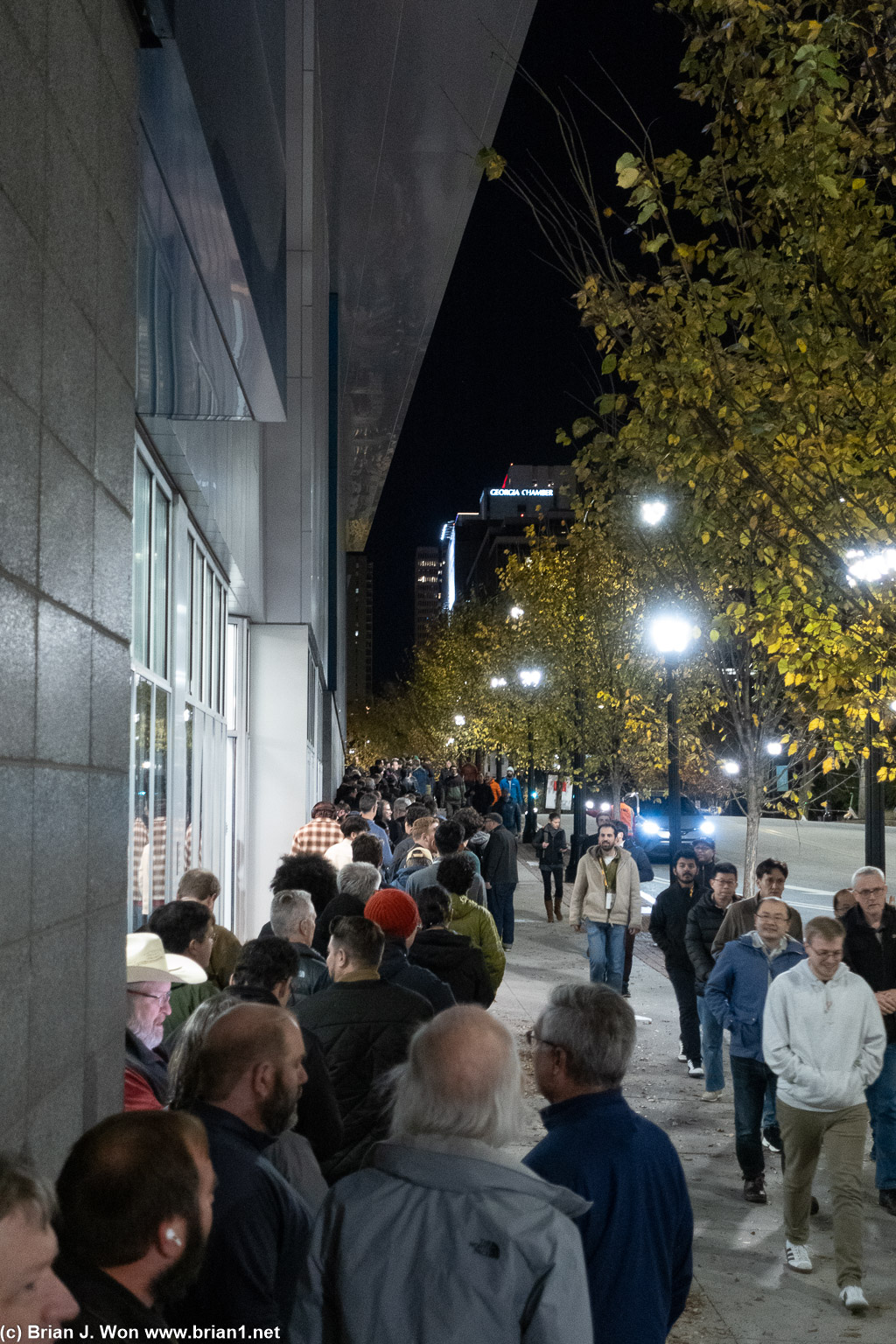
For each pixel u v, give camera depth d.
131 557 4.25
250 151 5.44
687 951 10.12
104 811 3.74
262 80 5.86
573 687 25.84
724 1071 10.89
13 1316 1.61
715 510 8.41
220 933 6.41
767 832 47.62
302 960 5.57
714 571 11.24
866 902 7.70
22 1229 1.63
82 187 3.43
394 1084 2.70
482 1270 2.18
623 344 7.96
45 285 3.03
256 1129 2.88
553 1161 2.95
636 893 13.01
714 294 7.67
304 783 18.42
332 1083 4.37
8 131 2.69
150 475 8.30
